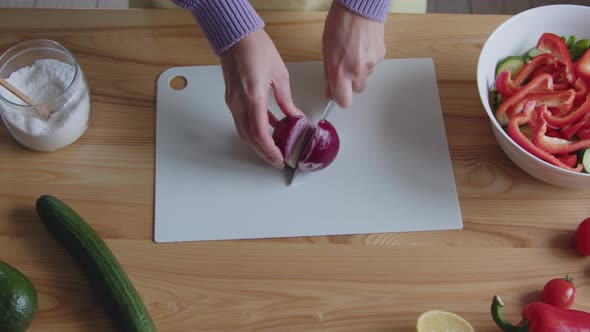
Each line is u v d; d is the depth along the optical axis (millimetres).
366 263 808
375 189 858
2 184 858
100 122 908
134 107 921
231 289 792
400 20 979
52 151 884
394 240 824
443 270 803
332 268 805
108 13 980
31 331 768
